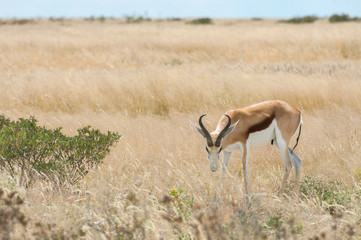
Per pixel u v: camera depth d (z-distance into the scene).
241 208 21.39
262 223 21.22
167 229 20.19
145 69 58.16
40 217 21.89
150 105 45.97
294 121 26.03
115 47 98.44
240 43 99.25
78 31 149.12
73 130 36.62
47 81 51.38
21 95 47.16
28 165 26.28
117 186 25.45
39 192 24.84
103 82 49.91
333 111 41.09
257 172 29.03
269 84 47.50
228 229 18.44
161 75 51.56
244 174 25.20
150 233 19.53
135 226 18.09
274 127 25.69
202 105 45.06
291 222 18.75
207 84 48.56
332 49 86.75
